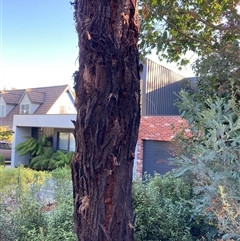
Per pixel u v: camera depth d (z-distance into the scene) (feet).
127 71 5.02
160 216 10.57
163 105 38.52
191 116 9.14
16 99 78.69
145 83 36.68
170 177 13.47
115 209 4.94
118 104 4.93
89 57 4.85
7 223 10.98
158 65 38.34
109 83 4.81
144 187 11.96
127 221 5.11
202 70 10.39
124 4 5.00
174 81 40.50
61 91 72.90
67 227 10.43
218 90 9.39
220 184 6.21
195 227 10.59
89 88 4.83
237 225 5.50
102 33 4.82
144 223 10.38
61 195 13.66
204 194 7.47
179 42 13.25
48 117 49.08
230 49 9.58
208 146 6.78
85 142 4.89
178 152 9.12
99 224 4.86
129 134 5.10
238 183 6.22
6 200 13.73
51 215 11.61
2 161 51.29
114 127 4.85
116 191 4.94
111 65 4.82
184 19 13.01
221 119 7.23
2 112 77.10
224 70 9.57
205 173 6.60
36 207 11.97
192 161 7.52
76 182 5.10
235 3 10.98
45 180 18.49
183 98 9.32
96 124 4.81
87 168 4.89
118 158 4.94
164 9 12.35
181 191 12.25
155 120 33.09
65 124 46.52
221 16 11.66
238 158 6.39
